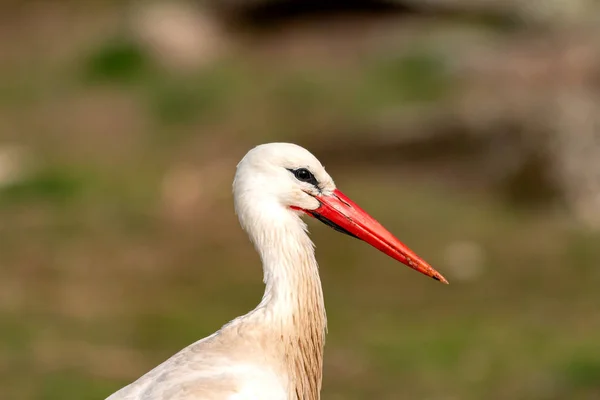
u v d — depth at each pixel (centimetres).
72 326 1173
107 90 1977
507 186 1588
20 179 1600
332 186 633
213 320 1203
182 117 1855
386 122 1758
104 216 1489
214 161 1689
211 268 1354
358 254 1399
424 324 1206
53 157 1703
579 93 1752
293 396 600
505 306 1255
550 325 1195
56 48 2164
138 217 1489
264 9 2225
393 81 1947
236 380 548
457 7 2212
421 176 1650
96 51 2073
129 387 555
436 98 1878
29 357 1082
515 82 1858
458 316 1227
